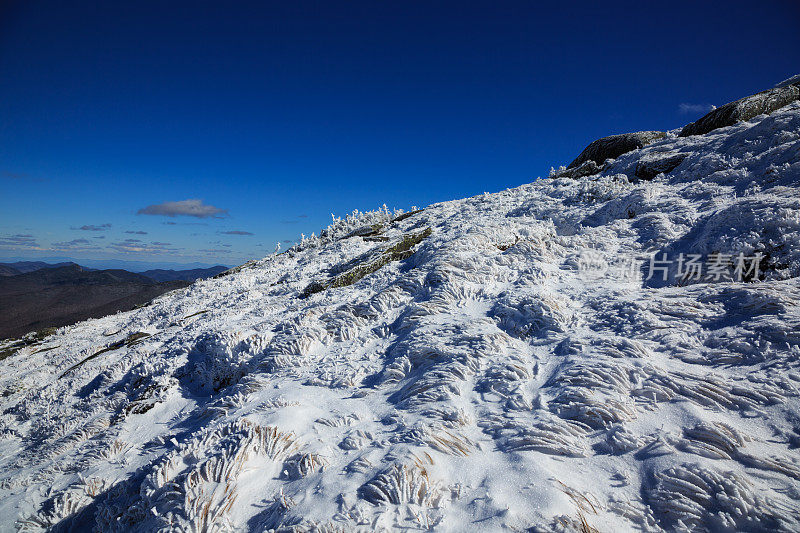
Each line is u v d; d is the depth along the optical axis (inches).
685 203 381.1
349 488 154.1
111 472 253.9
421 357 256.4
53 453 313.7
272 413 219.8
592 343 216.1
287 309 494.9
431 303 323.0
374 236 883.4
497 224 499.2
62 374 551.2
